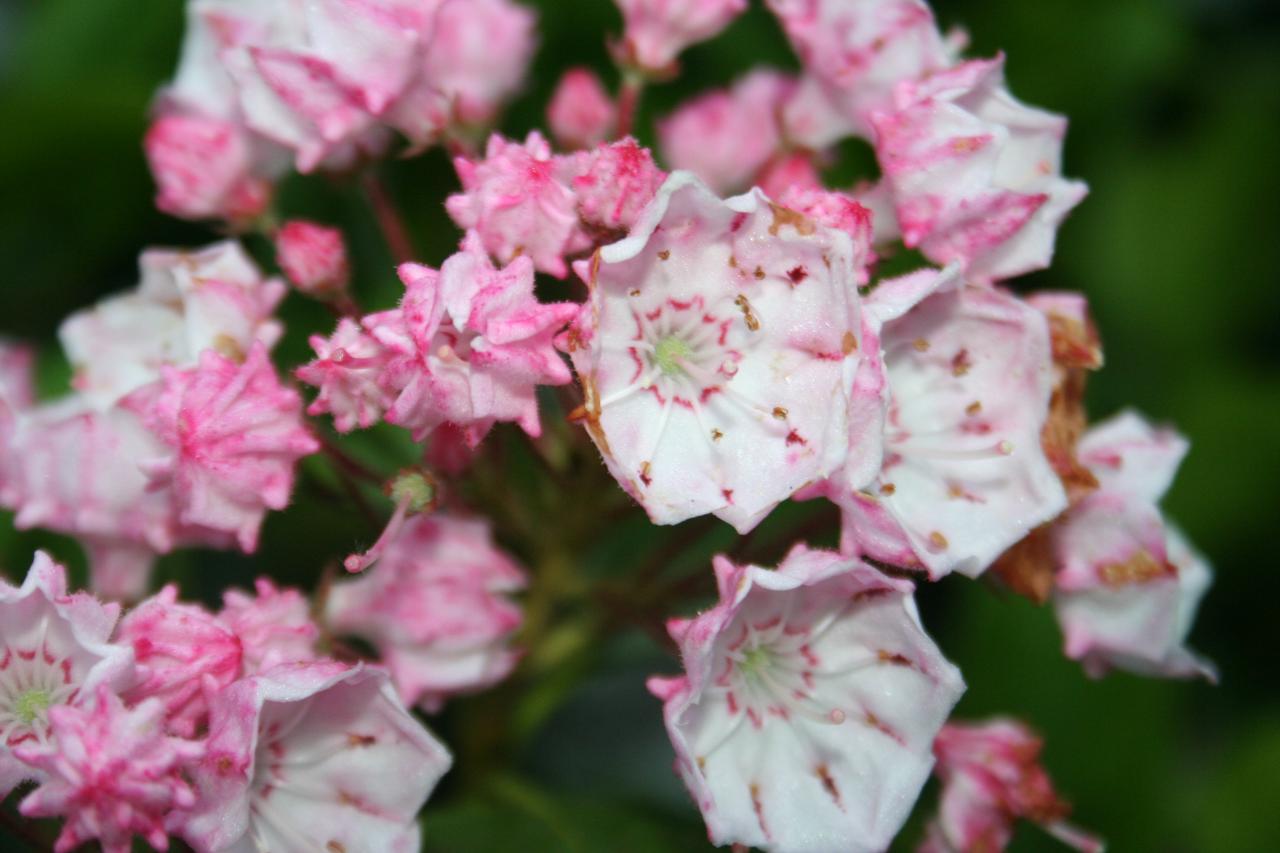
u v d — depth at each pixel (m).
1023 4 0.27
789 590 0.20
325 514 0.24
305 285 0.22
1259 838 0.25
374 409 0.21
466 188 0.21
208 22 0.23
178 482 0.21
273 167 0.24
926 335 0.22
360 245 0.25
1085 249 0.27
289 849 0.21
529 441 0.22
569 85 0.24
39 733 0.20
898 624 0.21
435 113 0.23
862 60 0.23
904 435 0.22
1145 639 0.23
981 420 0.22
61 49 0.25
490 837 0.23
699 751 0.21
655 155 0.26
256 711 0.20
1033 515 0.21
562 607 0.24
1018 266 0.22
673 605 0.23
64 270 0.25
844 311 0.20
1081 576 0.22
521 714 0.24
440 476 0.21
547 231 0.21
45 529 0.24
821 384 0.21
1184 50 0.27
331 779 0.21
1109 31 0.27
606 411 0.21
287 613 0.21
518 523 0.23
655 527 0.25
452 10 0.24
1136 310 0.26
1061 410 0.22
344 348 0.21
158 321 0.23
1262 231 0.27
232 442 0.21
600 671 0.24
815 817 0.21
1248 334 0.27
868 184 0.23
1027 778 0.23
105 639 0.20
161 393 0.22
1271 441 0.26
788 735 0.21
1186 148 0.27
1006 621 0.24
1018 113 0.22
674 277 0.21
